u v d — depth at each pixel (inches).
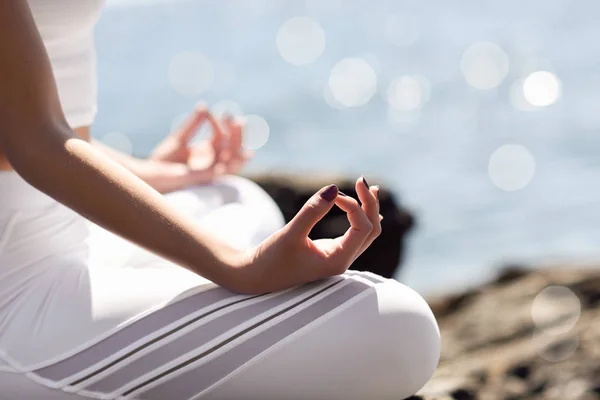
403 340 64.6
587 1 990.4
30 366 64.0
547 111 546.0
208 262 63.7
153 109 628.1
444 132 509.4
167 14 1065.5
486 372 105.5
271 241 63.4
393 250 148.8
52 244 67.7
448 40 885.2
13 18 61.7
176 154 101.8
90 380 63.8
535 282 145.3
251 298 64.3
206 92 690.2
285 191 149.2
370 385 64.8
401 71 754.2
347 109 608.4
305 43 932.6
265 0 1168.8
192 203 90.7
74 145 62.7
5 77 61.7
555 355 109.3
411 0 1127.0
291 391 63.7
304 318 63.4
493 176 385.1
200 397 63.7
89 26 74.8
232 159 100.6
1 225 66.1
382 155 454.0
